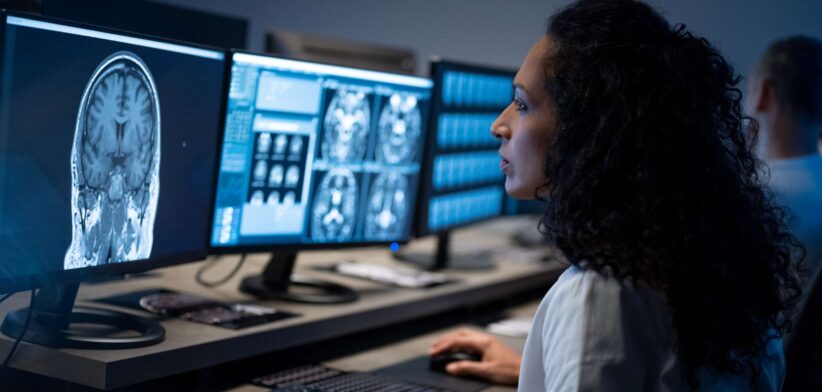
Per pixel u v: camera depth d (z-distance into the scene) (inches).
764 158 99.3
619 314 39.5
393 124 82.0
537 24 181.6
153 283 76.0
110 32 54.4
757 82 99.8
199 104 63.6
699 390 41.4
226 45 88.3
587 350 39.1
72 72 52.5
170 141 61.4
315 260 96.0
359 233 81.7
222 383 63.6
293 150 72.6
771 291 45.1
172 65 60.2
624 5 43.9
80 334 56.2
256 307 69.9
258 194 71.0
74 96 52.8
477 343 72.5
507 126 47.6
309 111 72.9
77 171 53.8
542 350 42.7
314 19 203.9
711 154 42.5
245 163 69.3
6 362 54.6
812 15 154.8
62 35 51.5
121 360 52.8
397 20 196.2
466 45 189.6
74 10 72.1
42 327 56.4
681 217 40.6
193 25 84.0
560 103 43.6
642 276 40.0
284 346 65.6
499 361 70.7
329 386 63.1
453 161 94.9
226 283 79.4
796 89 96.0
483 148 102.3
